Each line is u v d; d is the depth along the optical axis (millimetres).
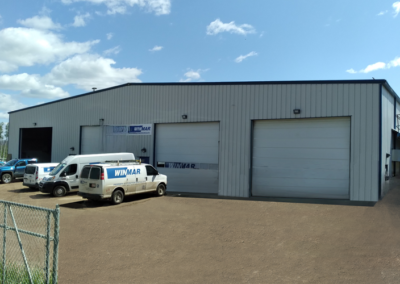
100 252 7336
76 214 11492
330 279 5492
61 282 5660
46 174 18375
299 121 14844
